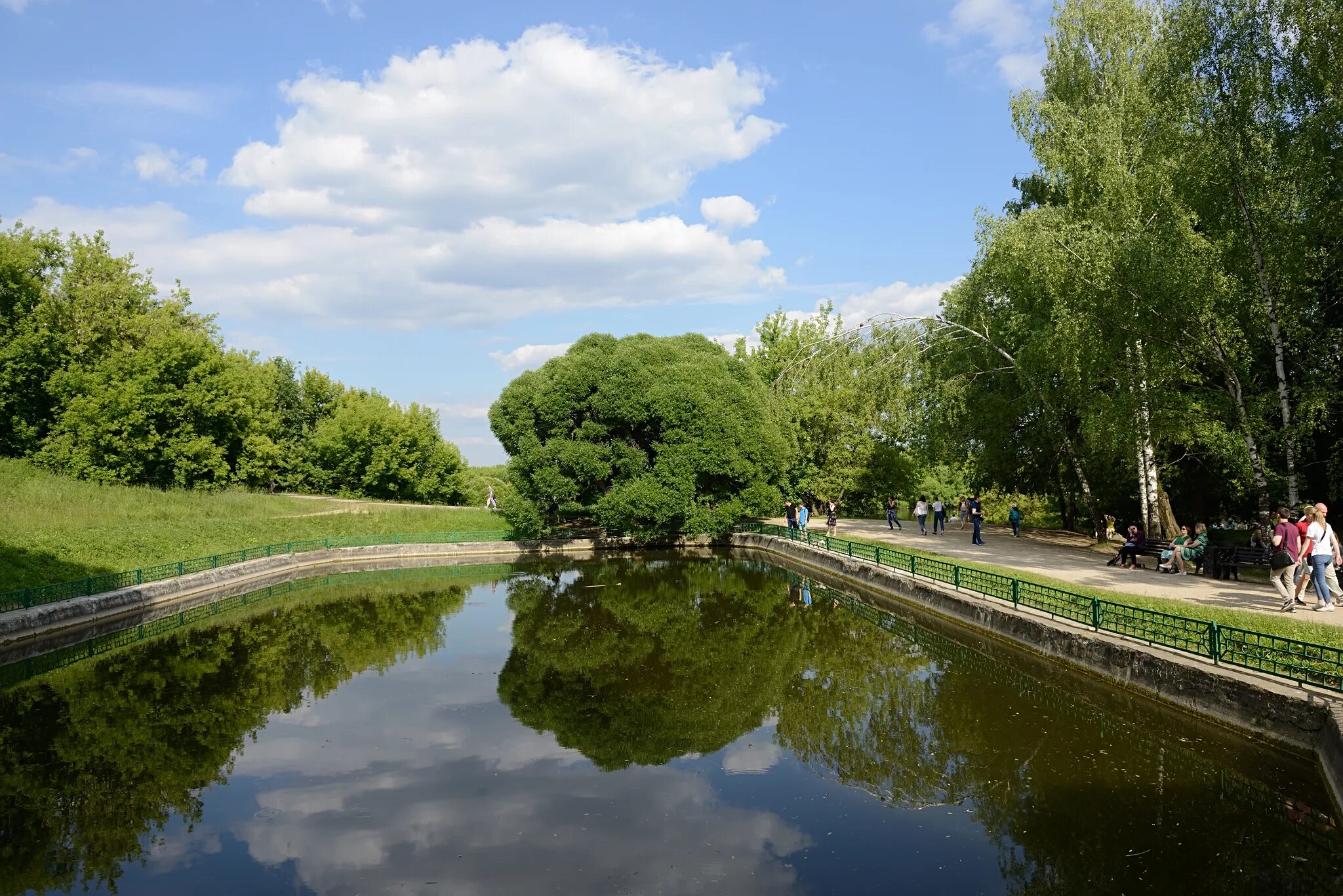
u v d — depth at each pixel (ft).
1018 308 83.51
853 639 59.82
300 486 178.09
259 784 34.63
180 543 96.78
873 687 46.62
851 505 153.89
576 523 136.87
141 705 47.09
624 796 32.48
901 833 28.09
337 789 33.86
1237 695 32.14
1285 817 27.32
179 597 80.59
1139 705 37.73
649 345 122.21
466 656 58.44
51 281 133.28
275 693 49.42
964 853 26.27
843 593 80.94
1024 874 24.61
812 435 135.33
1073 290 65.36
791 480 134.21
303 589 91.76
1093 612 43.62
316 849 28.14
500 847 27.96
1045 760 33.40
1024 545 88.43
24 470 112.27
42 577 72.33
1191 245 55.47
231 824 30.53
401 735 40.96
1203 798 29.14
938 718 40.01
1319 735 28.37
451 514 138.72
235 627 69.87
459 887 25.09
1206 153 54.08
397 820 30.53
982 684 45.91
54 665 57.06
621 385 112.37
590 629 66.95
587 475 112.47
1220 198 55.36
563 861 26.81
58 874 26.63
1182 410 60.29
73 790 34.22
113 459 121.08
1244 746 31.42
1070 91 79.25
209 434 136.05
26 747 39.75
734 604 76.02
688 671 52.60
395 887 25.16
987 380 95.14
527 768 35.94
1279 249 52.70
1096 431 64.69
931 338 98.63
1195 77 55.62
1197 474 85.20
